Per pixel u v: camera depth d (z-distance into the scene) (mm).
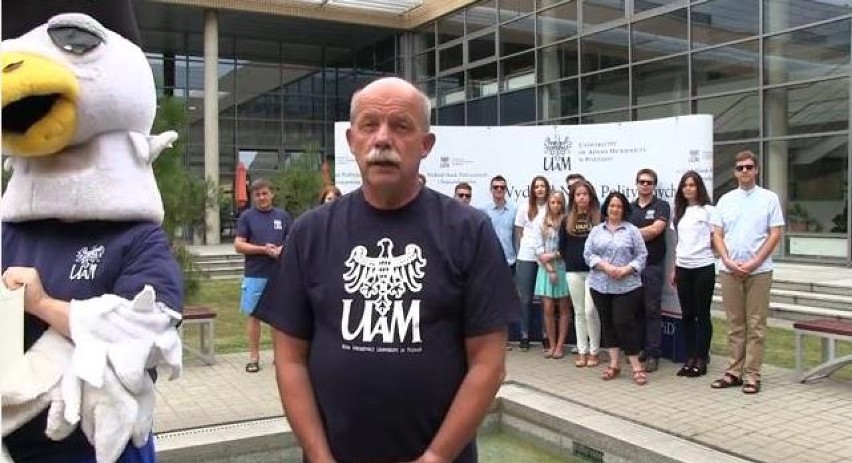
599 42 16969
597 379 6297
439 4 21781
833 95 12664
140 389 2086
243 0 21250
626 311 6145
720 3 14438
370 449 1976
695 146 6812
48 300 2043
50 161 2264
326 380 1987
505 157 8148
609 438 4523
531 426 5141
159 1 20359
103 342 2018
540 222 7320
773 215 5676
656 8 15617
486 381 1976
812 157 13055
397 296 1966
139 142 2332
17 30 2168
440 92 22266
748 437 4602
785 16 13344
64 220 2271
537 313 8016
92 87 2148
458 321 2010
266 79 24922
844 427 4801
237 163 24453
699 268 6227
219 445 4441
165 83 23516
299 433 2039
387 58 24438
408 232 2012
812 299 9758
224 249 18688
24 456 2115
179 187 8367
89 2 2264
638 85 16141
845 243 12633
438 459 1933
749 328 5773
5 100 2008
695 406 5359
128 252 2271
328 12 22219
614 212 6188
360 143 2000
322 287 2029
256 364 6781
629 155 7340
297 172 18047
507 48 19609
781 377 6246
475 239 2016
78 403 1967
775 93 13617
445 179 8148
